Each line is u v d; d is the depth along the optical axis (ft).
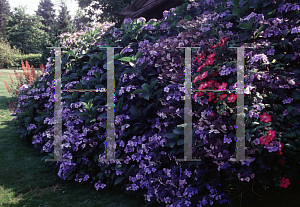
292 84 7.03
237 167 7.00
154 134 9.03
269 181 7.25
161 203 8.04
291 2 8.40
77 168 9.82
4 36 111.14
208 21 9.57
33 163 11.62
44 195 8.86
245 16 8.83
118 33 12.07
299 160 7.06
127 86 9.42
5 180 9.78
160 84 9.50
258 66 7.40
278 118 6.97
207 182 7.41
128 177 9.00
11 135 15.53
